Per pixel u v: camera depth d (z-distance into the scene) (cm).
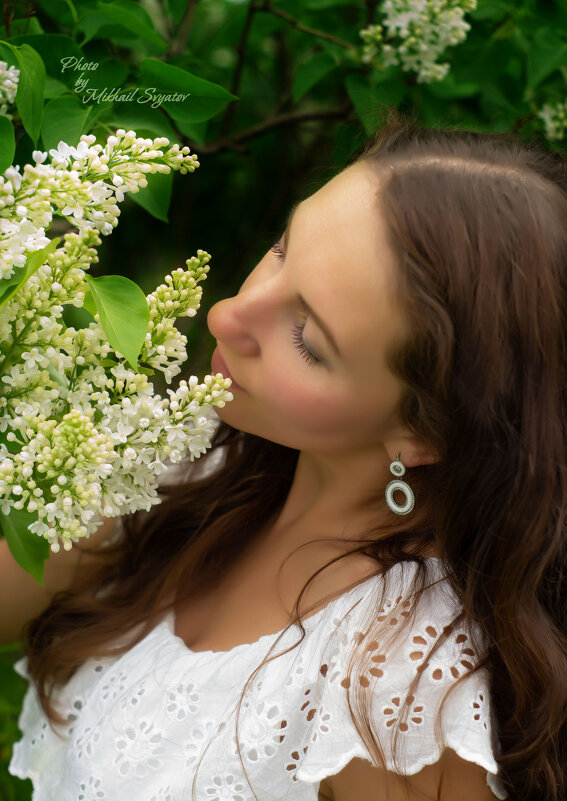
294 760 95
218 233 165
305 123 168
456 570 96
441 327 89
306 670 96
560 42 135
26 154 101
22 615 114
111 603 109
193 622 105
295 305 91
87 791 98
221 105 104
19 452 86
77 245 84
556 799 95
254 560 106
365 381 91
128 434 85
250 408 95
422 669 92
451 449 94
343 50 140
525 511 94
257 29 147
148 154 84
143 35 107
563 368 94
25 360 84
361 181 91
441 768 93
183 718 97
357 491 100
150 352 87
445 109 140
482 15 137
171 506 112
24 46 92
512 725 95
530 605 95
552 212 93
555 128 141
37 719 109
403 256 89
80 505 83
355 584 97
